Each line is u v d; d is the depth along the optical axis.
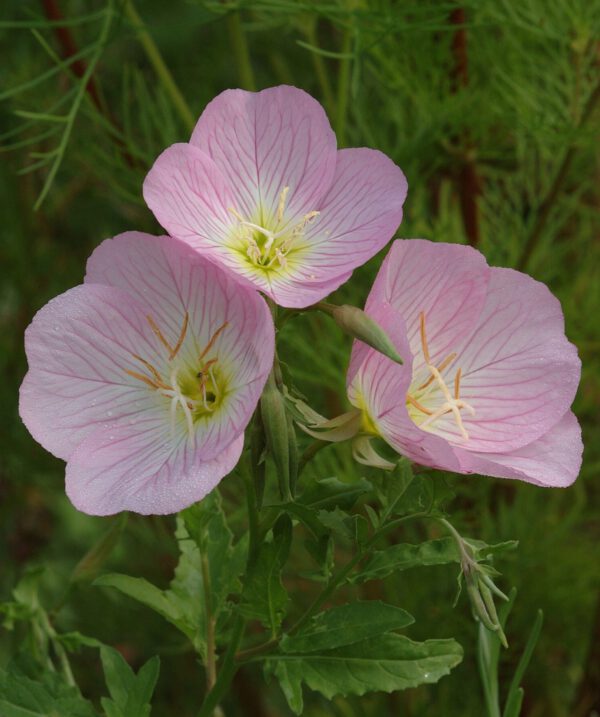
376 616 0.44
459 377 0.43
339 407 0.69
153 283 0.43
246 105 0.44
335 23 0.60
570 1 0.67
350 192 0.44
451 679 0.70
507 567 0.69
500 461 0.43
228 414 0.42
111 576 0.47
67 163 0.71
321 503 0.43
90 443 0.43
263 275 0.43
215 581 0.48
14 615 0.49
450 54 0.68
